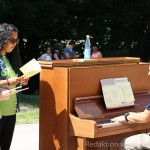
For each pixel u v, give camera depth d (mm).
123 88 5035
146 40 20000
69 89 4562
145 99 5375
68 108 4570
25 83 4406
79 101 4645
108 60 5113
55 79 4637
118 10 18969
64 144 4602
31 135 7461
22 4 16188
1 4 16156
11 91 4242
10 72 4535
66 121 4566
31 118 8883
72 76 4582
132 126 4750
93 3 18812
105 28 19469
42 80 4730
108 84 4910
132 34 19859
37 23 16859
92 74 4789
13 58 4613
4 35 4422
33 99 12141
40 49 19062
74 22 19312
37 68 4293
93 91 4812
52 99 4668
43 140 4785
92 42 19516
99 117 4730
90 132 4367
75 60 4980
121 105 4957
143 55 20156
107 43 19719
